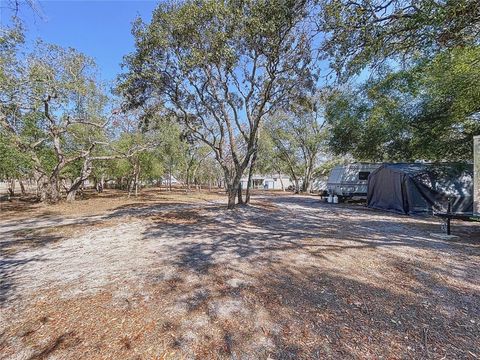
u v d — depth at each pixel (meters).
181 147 25.47
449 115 9.27
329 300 3.22
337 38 4.20
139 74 10.13
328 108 15.97
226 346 2.40
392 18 3.60
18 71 11.98
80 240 6.84
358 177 17.42
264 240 6.38
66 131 17.11
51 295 3.50
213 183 52.09
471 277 3.89
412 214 10.67
